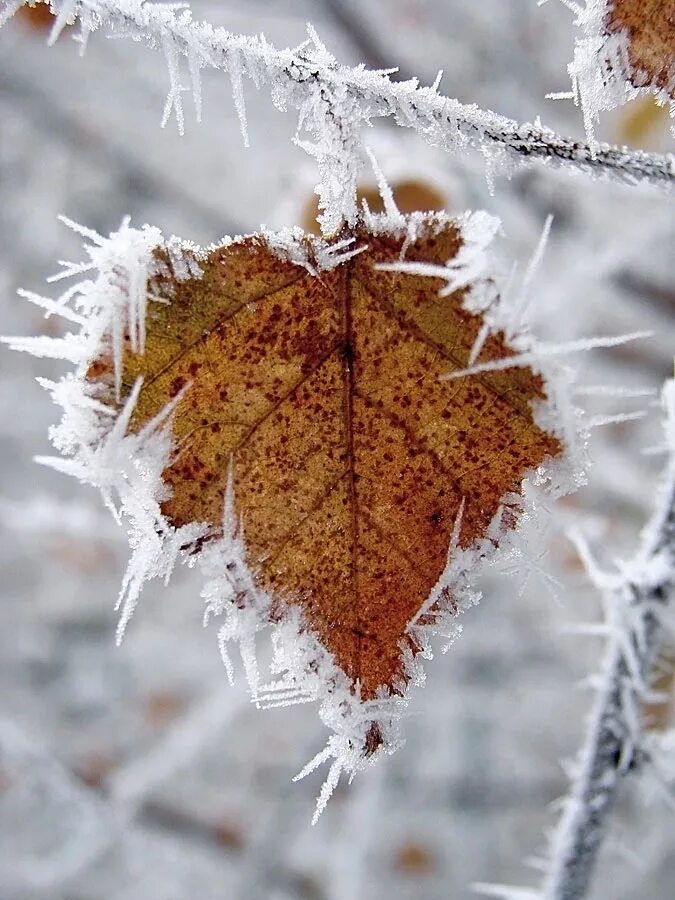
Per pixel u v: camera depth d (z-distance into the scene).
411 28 0.49
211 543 0.16
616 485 0.45
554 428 0.16
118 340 0.15
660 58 0.16
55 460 0.15
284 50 0.16
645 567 0.19
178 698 0.65
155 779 0.48
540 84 0.48
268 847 0.54
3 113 0.58
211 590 0.16
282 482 0.16
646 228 0.40
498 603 0.53
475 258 0.15
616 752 0.20
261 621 0.16
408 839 0.60
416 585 0.16
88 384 0.15
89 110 0.55
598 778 0.20
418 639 0.16
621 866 0.49
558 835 0.20
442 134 0.16
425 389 0.16
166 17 0.15
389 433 0.16
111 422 0.15
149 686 0.65
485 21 0.49
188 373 0.15
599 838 0.20
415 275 0.15
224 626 0.16
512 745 0.57
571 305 0.44
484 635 0.53
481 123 0.16
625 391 0.16
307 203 0.31
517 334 0.15
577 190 0.39
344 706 0.16
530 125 0.16
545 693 0.55
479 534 0.16
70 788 0.47
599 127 0.41
